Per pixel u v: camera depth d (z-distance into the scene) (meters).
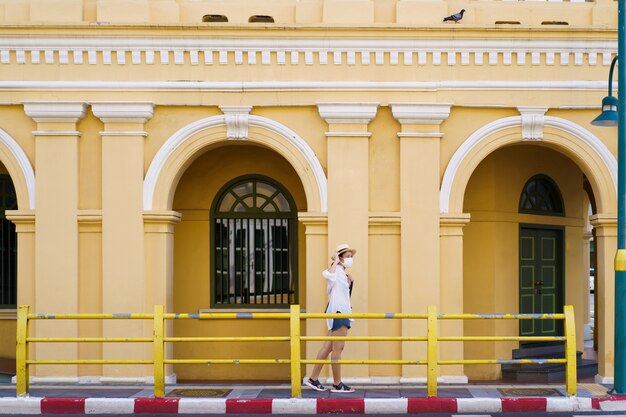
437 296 10.80
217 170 12.37
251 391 9.84
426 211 10.88
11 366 12.45
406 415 8.94
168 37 10.94
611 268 11.01
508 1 11.30
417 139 10.92
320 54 10.99
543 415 8.88
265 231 12.41
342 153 10.91
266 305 12.27
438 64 11.02
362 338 9.02
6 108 11.02
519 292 12.93
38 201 10.91
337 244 10.85
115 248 10.86
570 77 11.07
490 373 12.30
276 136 11.01
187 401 9.06
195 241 12.31
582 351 13.96
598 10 11.18
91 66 10.99
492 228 12.53
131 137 10.91
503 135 11.05
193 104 10.96
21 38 10.92
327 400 9.06
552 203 13.80
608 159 11.09
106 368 10.82
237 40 10.96
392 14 11.15
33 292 10.98
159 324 9.12
